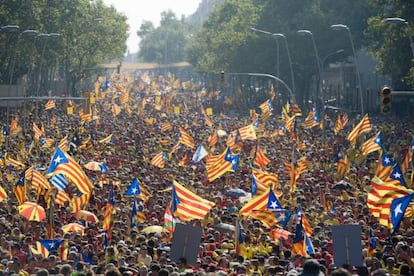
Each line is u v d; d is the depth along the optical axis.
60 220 63.12
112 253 48.47
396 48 159.50
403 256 46.34
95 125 157.50
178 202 53.62
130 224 61.88
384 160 73.50
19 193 66.56
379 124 165.50
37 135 117.25
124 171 90.69
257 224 60.19
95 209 67.81
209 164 85.75
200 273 38.34
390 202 51.72
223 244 53.06
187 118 188.25
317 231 59.38
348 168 90.69
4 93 154.00
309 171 96.38
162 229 56.94
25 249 51.34
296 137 122.56
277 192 72.69
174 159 109.38
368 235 54.56
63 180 60.62
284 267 45.50
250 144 124.94
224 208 69.06
